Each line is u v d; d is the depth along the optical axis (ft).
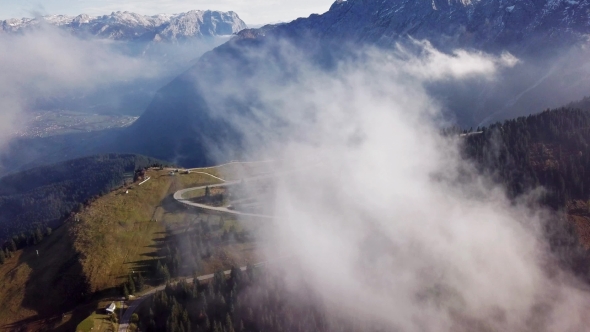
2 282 528.22
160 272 514.68
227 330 433.89
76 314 455.22
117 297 483.10
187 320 437.58
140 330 435.53
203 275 524.93
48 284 507.30
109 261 532.32
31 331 444.55
